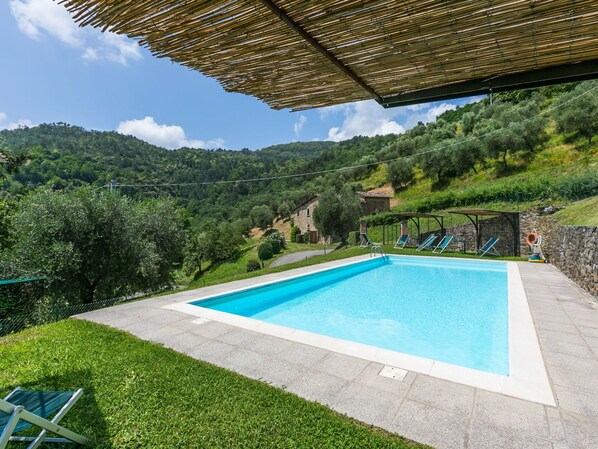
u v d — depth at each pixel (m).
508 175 26.59
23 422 2.02
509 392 2.81
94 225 10.41
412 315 6.84
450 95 1.72
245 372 3.26
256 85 1.79
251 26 1.33
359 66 1.58
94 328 4.66
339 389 2.90
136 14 1.29
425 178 35.78
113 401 2.74
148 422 2.45
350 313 7.05
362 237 18.28
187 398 2.76
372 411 2.55
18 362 3.56
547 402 2.65
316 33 1.37
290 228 41.56
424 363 3.40
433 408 2.58
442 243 16.23
